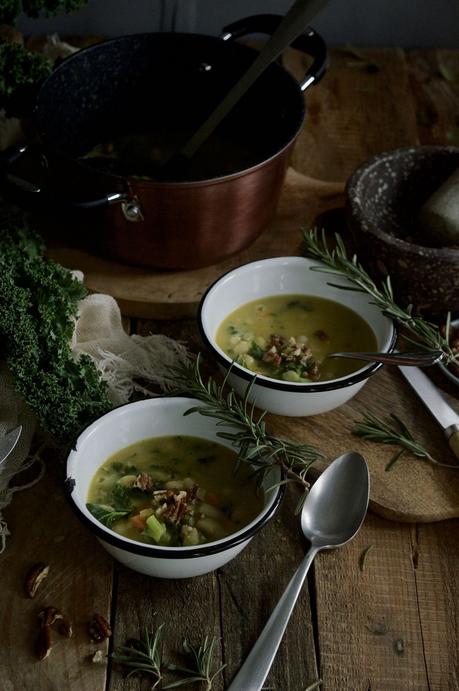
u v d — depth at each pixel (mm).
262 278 1120
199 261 1168
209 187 1094
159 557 908
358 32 1557
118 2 1502
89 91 1244
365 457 1050
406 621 967
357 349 1093
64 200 1069
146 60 1253
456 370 1079
